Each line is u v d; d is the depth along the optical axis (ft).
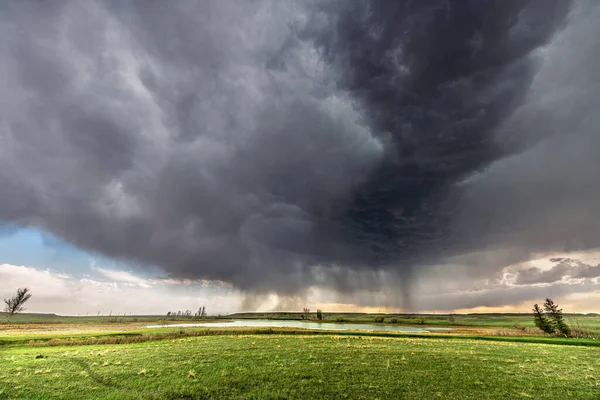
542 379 89.04
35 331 260.83
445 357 124.26
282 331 284.41
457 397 73.26
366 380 87.04
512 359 121.08
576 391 77.87
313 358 119.65
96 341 175.01
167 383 83.10
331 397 72.95
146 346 157.48
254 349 144.25
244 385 81.92
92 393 75.10
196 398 72.64
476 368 102.99
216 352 133.08
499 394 75.46
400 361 114.52
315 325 508.12
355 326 491.72
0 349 146.10
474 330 372.79
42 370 95.71
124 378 87.71
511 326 489.67
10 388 77.82
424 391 77.41
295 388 79.56
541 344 182.91
